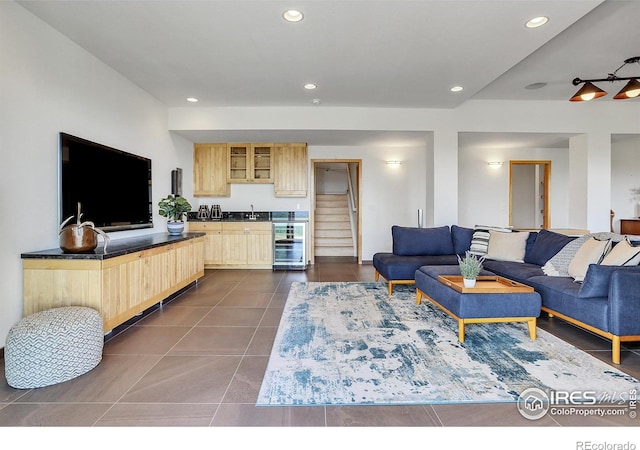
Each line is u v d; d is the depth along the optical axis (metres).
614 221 6.83
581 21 2.99
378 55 3.36
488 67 3.65
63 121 2.91
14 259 2.40
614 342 2.22
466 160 6.92
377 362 2.22
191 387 1.93
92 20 2.70
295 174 6.14
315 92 4.47
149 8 2.54
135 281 2.98
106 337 2.71
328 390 1.88
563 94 4.97
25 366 1.89
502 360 2.25
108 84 3.59
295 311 3.38
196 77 3.93
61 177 2.81
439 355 2.33
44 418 1.64
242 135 5.53
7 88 2.36
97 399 1.80
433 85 4.19
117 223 3.63
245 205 6.50
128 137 3.99
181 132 5.28
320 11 2.60
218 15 2.65
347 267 6.11
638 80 3.72
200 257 4.73
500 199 6.91
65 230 2.53
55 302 2.46
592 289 2.43
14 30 2.41
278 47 3.19
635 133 5.33
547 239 3.80
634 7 2.77
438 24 2.79
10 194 2.38
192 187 6.07
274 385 1.94
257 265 5.89
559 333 2.77
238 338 2.68
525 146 6.63
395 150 6.64
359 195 6.66
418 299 3.62
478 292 2.57
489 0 2.46
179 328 2.92
